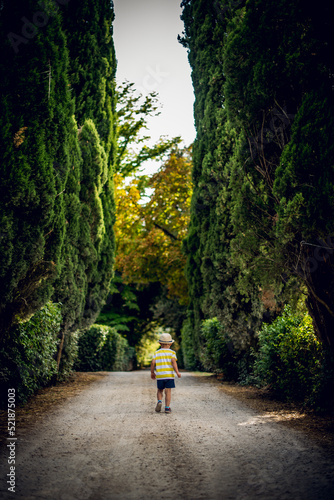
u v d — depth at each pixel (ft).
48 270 27.09
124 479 12.92
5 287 23.27
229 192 43.24
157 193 81.35
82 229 42.42
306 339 26.76
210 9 48.32
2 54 23.59
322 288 23.63
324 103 20.52
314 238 22.06
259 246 27.09
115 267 87.61
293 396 27.45
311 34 21.42
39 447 16.57
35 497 11.41
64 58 28.43
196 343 60.39
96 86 47.62
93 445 16.98
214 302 44.62
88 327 48.73
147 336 124.88
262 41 23.90
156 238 83.25
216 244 44.93
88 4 45.01
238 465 14.17
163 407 26.73
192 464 14.40
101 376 50.39
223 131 44.80
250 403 28.17
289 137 24.48
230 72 26.18
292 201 21.11
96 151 44.91
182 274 83.30
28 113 24.36
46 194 24.39
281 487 12.01
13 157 22.63
